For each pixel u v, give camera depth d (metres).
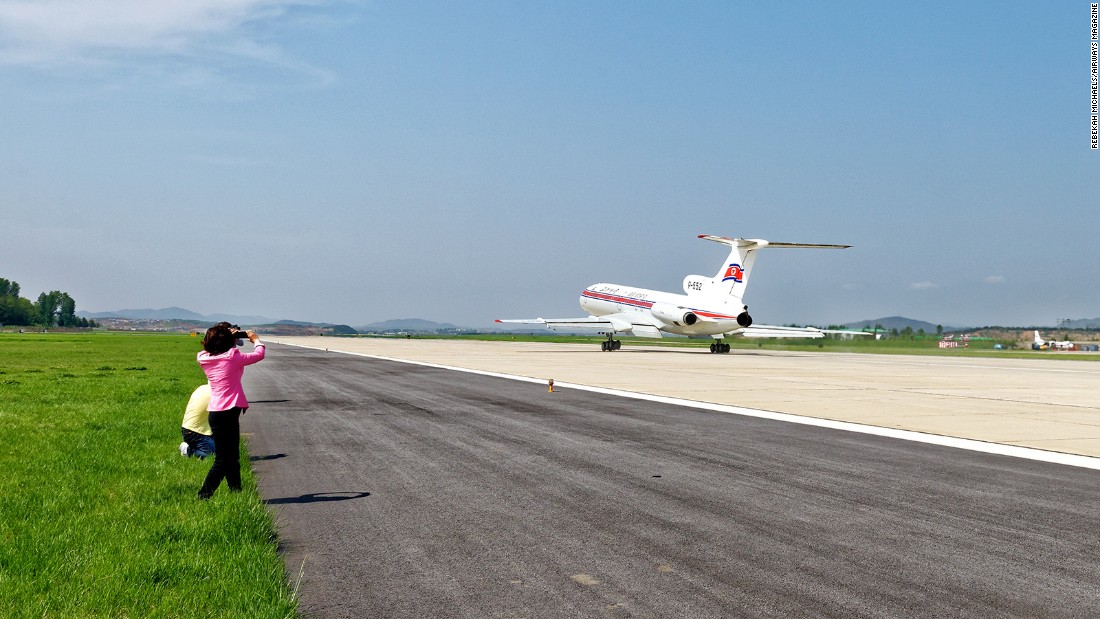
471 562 6.27
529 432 14.20
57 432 13.12
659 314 56.56
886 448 12.47
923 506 8.28
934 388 25.62
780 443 12.96
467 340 126.12
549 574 5.96
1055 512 8.04
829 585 5.71
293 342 100.88
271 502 8.41
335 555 6.45
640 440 13.23
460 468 10.50
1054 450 12.35
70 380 25.80
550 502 8.41
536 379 28.86
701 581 5.80
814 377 30.91
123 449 11.48
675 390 24.02
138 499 8.17
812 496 8.76
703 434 14.03
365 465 10.73
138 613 4.98
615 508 8.14
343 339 134.00
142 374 29.08
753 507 8.20
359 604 5.32
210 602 5.20
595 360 45.59
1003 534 7.15
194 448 9.91
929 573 5.99
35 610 4.96
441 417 16.59
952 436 13.94
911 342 91.25
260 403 19.56
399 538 6.98
